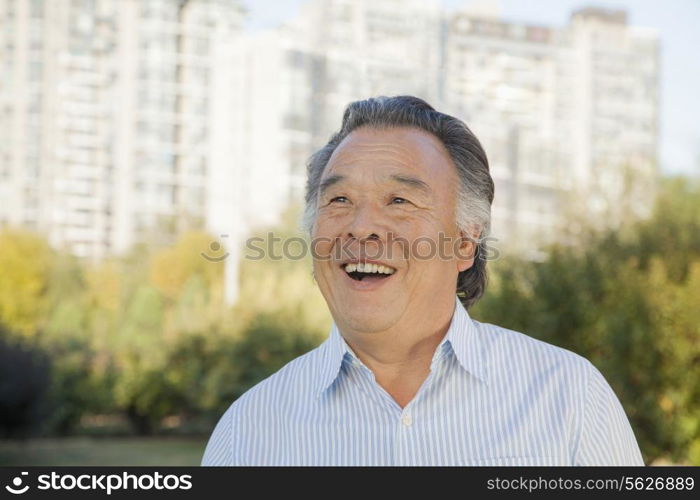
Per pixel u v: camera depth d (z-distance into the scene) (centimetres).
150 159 6231
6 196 6009
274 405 242
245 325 2219
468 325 238
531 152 5575
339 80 5997
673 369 1042
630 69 7119
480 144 246
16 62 6062
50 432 2377
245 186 5997
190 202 6253
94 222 6131
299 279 2295
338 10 6209
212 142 6338
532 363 233
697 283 1061
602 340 1076
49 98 6106
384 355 232
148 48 6275
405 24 6394
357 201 229
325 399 236
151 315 2900
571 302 1119
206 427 2411
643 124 7106
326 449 231
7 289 3569
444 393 229
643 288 1077
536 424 225
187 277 3244
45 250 3712
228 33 6338
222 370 2194
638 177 1477
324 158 256
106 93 6209
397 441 227
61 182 6088
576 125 7019
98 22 6200
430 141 237
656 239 1230
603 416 227
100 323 2928
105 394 2431
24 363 2162
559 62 7056
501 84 6888
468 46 6800
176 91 6316
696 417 1033
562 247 1227
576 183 1530
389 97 242
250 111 6078
